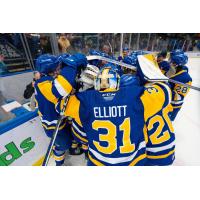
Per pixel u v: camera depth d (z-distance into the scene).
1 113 1.61
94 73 1.06
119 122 0.89
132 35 7.85
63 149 1.54
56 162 1.68
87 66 1.10
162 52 2.14
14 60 3.18
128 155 0.94
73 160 1.85
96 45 5.46
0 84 2.65
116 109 0.87
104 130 0.91
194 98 3.53
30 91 2.22
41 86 1.11
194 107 3.13
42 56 1.17
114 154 0.94
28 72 3.03
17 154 1.44
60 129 1.35
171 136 1.03
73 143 1.79
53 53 3.32
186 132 2.33
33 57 3.36
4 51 3.25
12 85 2.82
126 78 1.07
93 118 0.90
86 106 0.89
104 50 3.13
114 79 0.90
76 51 4.88
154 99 0.89
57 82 0.91
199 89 1.27
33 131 1.51
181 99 2.09
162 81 1.02
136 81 1.07
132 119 0.89
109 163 0.97
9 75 2.76
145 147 0.98
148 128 0.96
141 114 0.90
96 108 0.88
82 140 1.19
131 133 0.91
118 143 0.92
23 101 2.76
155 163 1.08
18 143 1.41
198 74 6.14
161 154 1.03
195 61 9.33
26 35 3.11
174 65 1.97
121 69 1.86
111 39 5.84
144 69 1.07
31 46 3.27
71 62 0.94
